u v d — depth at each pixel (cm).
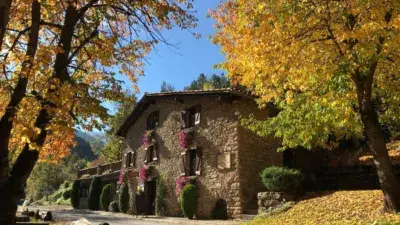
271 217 1281
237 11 915
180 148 2039
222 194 1717
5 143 625
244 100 1781
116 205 2552
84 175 3322
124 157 2656
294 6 771
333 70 734
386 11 704
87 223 976
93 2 757
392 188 914
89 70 864
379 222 833
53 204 3894
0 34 482
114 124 2980
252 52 842
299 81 816
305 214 1175
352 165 1661
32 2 672
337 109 852
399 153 1589
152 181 2245
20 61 688
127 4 790
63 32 712
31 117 689
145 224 1566
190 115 2014
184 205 1795
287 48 792
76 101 645
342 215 1049
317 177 1681
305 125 989
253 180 1719
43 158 852
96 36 825
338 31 746
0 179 620
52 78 627
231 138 1742
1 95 729
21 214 1573
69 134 645
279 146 1869
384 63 885
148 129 2361
